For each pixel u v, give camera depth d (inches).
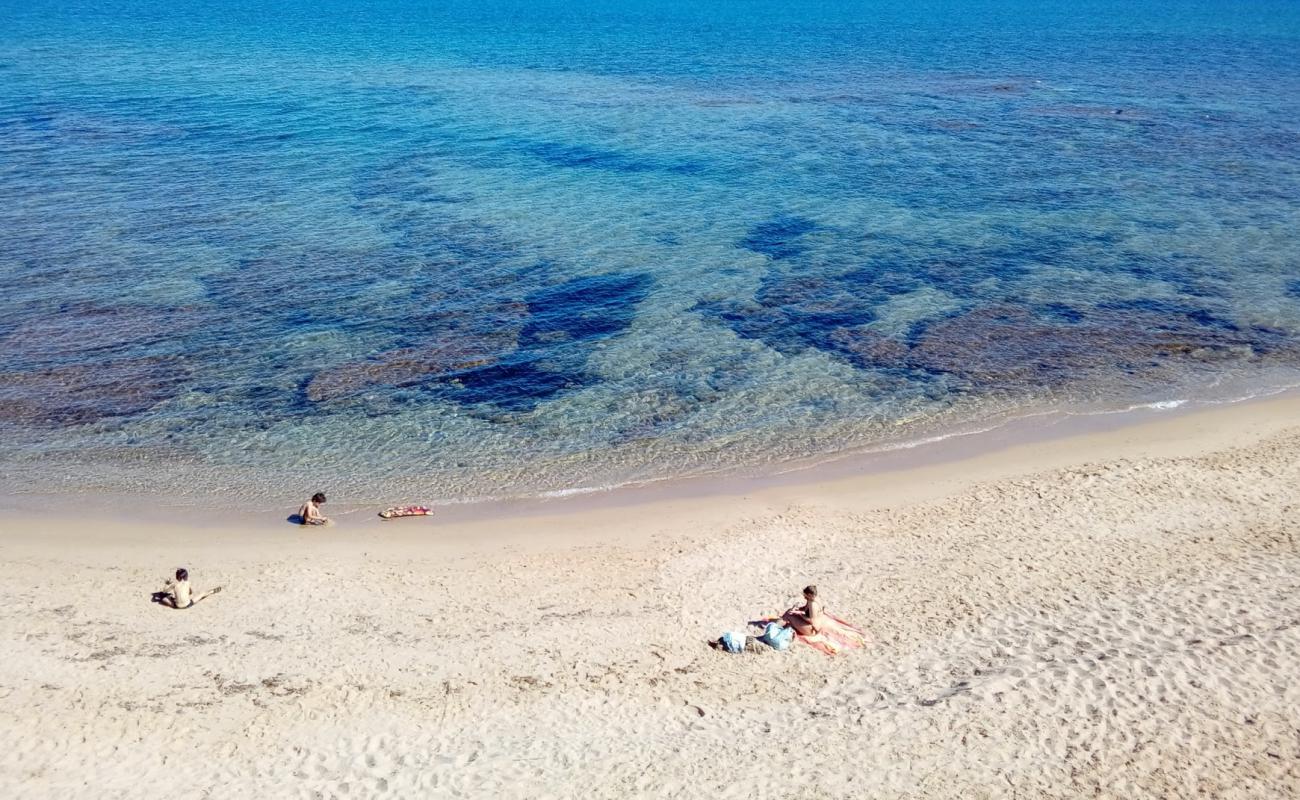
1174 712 642.8
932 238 1849.2
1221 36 5231.3
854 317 1492.4
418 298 1549.0
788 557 899.4
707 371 1316.4
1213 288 1595.7
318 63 4040.4
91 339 1380.4
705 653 748.0
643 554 915.4
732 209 2031.3
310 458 1105.4
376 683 709.9
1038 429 1160.2
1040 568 853.8
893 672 711.7
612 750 635.5
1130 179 2256.4
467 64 4104.3
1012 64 4185.5
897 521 962.1
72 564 895.1
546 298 1558.8
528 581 869.2
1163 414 1190.9
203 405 1215.6
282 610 820.0
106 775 606.5
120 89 3235.7
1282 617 745.6
